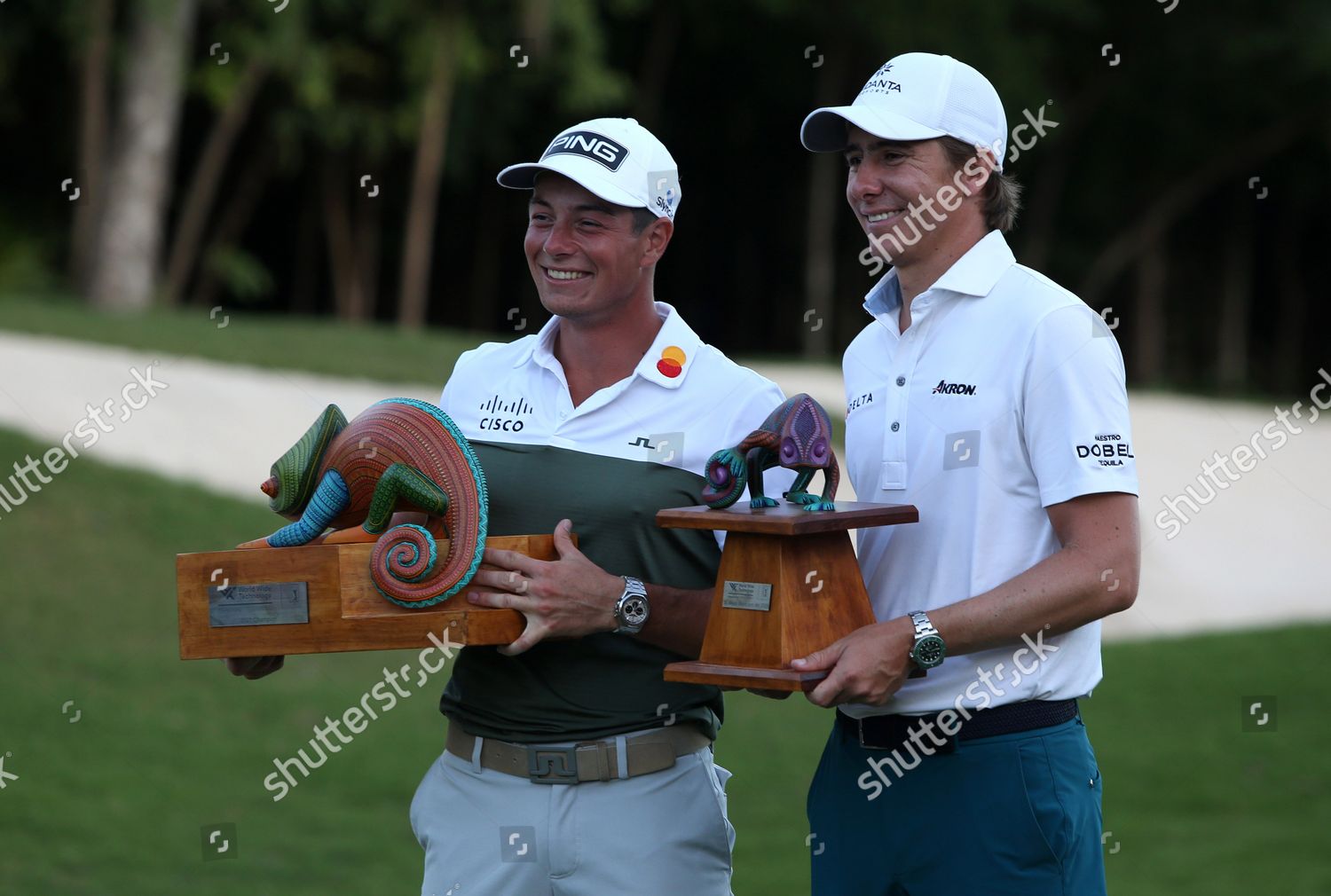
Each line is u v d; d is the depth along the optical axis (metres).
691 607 11.54
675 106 100.00
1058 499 10.41
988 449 10.78
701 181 103.19
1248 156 106.75
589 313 11.83
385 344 52.12
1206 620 40.25
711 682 10.39
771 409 12.12
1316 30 97.56
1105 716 31.23
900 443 11.16
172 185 82.62
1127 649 36.59
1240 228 113.06
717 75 98.19
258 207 89.69
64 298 64.31
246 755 25.39
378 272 96.38
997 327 10.84
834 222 102.81
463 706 12.19
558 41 77.62
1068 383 10.46
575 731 11.75
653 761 11.82
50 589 30.69
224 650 11.16
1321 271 119.56
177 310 65.62
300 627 11.07
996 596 10.22
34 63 72.88
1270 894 21.48
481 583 11.10
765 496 11.22
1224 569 44.41
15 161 74.75
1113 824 25.08
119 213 64.38
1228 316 113.75
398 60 78.19
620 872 11.63
